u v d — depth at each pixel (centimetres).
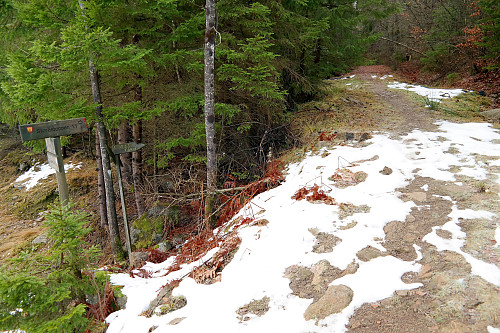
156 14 657
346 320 286
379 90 1316
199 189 786
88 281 414
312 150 748
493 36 1143
